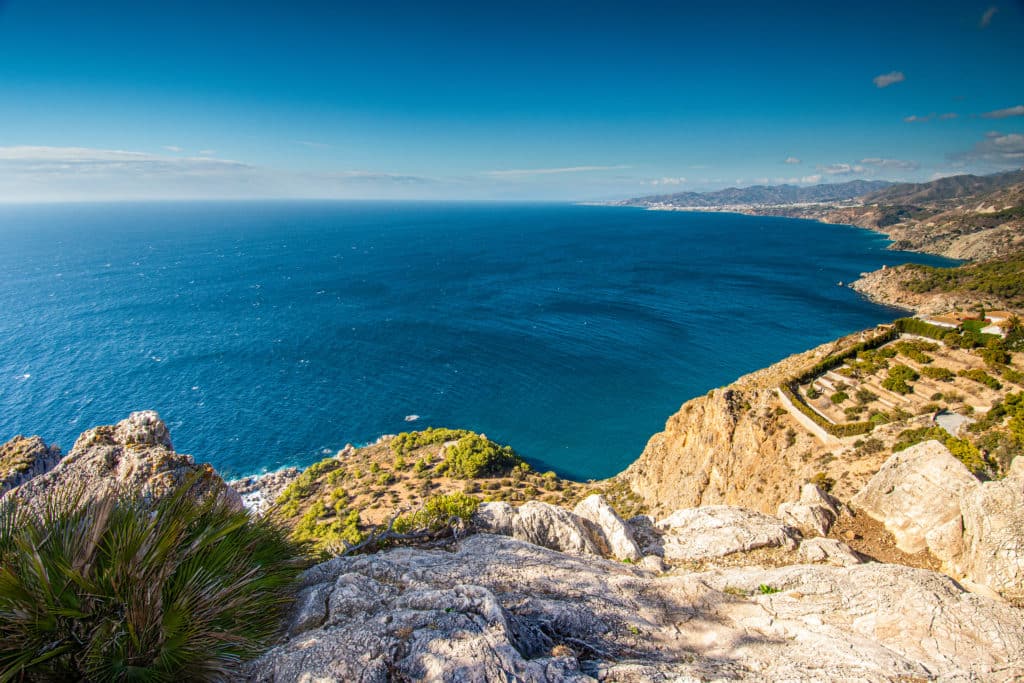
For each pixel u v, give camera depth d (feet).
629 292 635.66
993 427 116.98
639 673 27.71
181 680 20.34
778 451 146.00
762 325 480.23
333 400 322.55
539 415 311.47
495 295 622.54
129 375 343.46
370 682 22.62
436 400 328.29
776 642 34.12
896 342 194.80
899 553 55.47
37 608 19.08
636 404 326.44
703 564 53.72
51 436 262.26
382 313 532.32
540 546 48.85
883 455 117.50
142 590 20.75
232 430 281.13
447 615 28.19
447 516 51.11
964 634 32.50
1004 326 176.45
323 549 43.32
